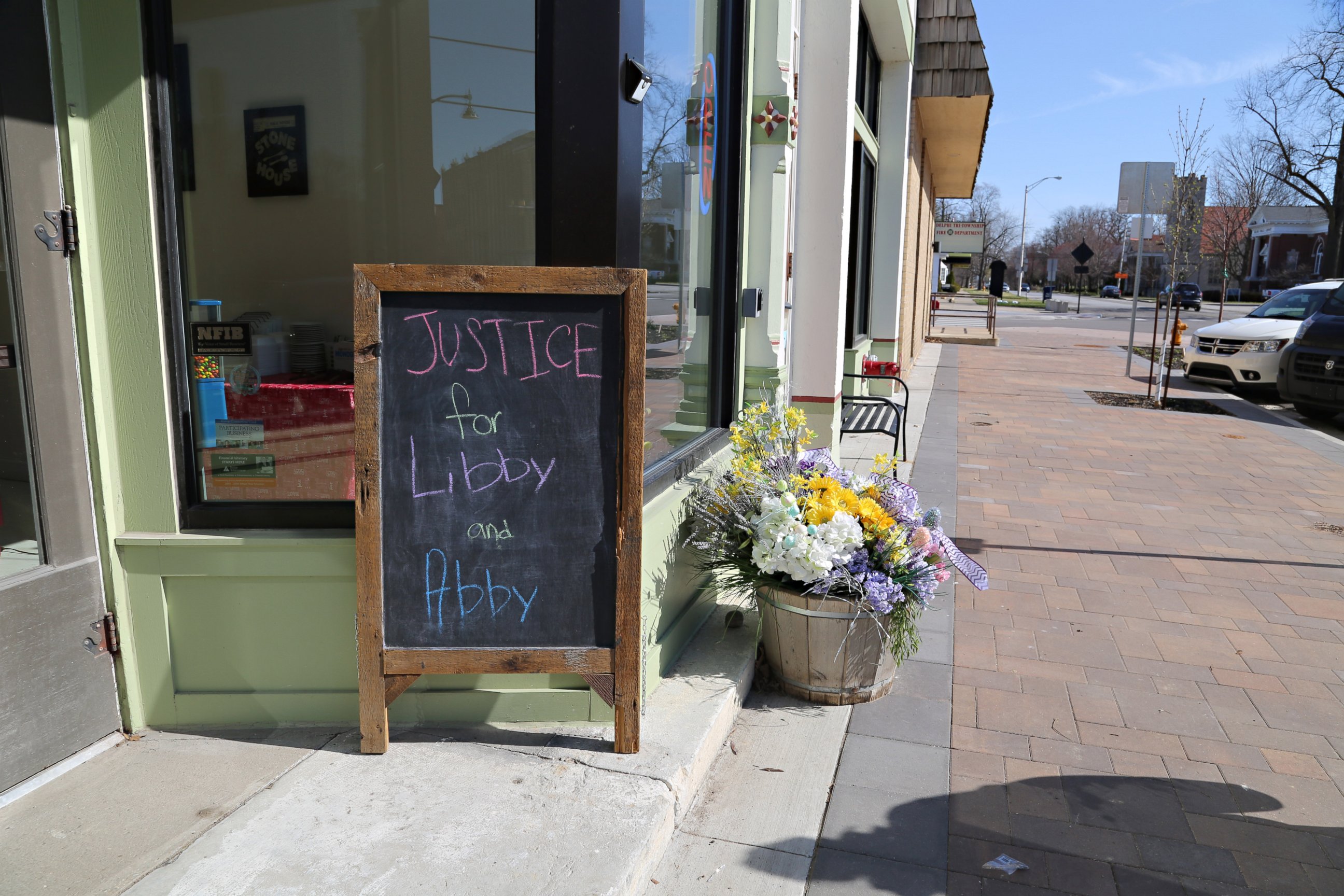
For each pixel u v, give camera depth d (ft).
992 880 8.05
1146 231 39.19
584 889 6.87
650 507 10.20
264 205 9.73
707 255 12.94
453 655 8.36
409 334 8.12
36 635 8.17
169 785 8.21
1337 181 115.65
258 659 9.20
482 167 9.59
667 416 11.33
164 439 8.73
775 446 12.00
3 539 8.21
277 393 9.50
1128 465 25.36
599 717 9.34
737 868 8.01
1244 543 18.25
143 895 6.76
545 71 8.29
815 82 17.61
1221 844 8.65
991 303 69.77
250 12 9.23
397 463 8.21
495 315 8.15
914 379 44.04
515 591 8.39
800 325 18.44
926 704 11.28
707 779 9.40
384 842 7.38
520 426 8.25
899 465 24.52
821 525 10.51
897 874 8.08
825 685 11.07
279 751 8.79
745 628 12.17
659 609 10.35
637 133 8.57
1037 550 17.58
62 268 8.25
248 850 7.27
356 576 8.43
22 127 7.81
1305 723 11.03
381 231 10.05
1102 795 9.41
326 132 9.95
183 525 9.00
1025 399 37.91
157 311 8.56
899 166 32.94
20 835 7.47
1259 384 40.40
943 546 11.36
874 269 34.24
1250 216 124.47
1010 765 9.93
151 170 8.38
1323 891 8.01
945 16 33.04
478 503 8.29
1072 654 12.88
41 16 7.88
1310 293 42.86
